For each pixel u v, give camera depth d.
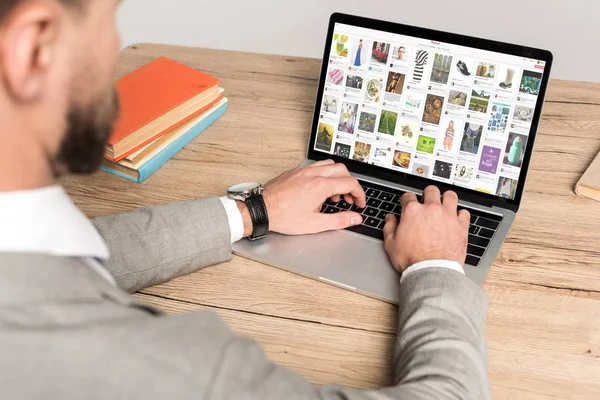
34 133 0.58
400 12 3.32
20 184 0.60
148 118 1.30
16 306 0.57
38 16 0.52
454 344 0.87
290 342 0.98
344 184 1.21
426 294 0.97
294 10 3.44
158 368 0.60
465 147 1.26
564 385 0.92
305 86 1.60
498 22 3.24
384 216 1.22
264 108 1.53
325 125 1.36
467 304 0.95
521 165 1.22
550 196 1.26
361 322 1.01
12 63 0.53
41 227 0.61
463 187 1.26
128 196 1.26
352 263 1.11
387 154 1.32
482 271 1.08
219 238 1.10
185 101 1.38
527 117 1.21
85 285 0.61
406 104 1.29
